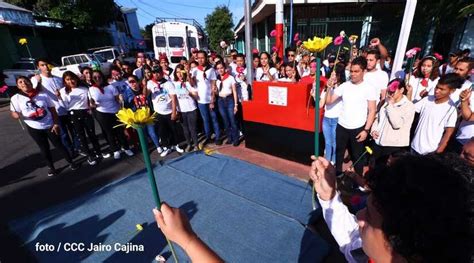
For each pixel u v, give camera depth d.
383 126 2.80
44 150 3.74
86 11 16.02
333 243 2.31
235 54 5.84
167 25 12.96
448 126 2.38
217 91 4.44
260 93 3.85
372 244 0.58
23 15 13.12
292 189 3.10
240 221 2.62
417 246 0.44
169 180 3.47
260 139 4.14
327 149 3.41
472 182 0.45
